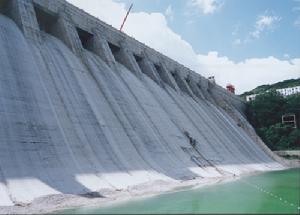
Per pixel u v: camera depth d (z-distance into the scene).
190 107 73.12
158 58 76.88
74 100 40.00
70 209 25.78
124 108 48.34
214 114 83.94
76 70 45.06
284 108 110.00
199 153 57.44
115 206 26.91
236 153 71.69
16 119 31.67
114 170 36.41
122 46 63.41
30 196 26.62
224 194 33.25
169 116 60.44
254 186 40.34
